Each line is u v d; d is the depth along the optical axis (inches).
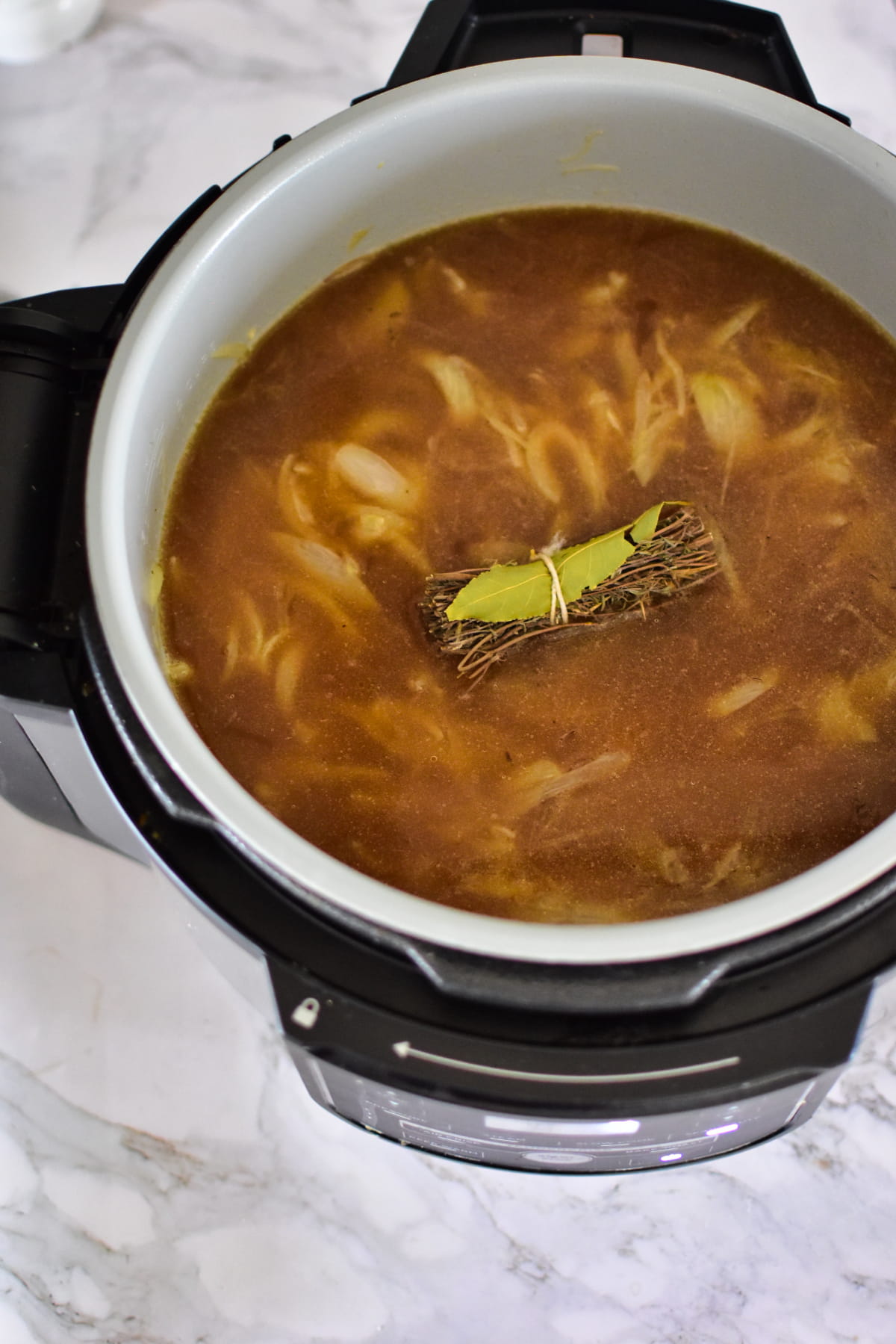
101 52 30.1
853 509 24.5
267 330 25.5
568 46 25.0
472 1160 25.0
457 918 20.6
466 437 25.0
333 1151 26.3
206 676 23.7
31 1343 25.6
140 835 21.8
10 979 26.9
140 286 23.7
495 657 23.5
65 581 22.5
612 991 20.8
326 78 30.0
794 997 21.1
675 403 25.1
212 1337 25.6
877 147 24.1
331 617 24.0
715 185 25.4
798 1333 25.6
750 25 24.9
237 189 23.9
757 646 23.7
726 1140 23.9
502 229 26.1
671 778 23.0
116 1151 26.3
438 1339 25.6
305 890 21.2
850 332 25.4
